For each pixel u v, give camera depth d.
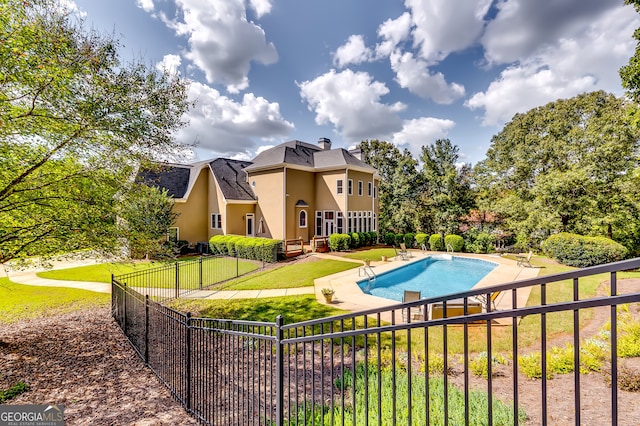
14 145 6.35
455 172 24.50
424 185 26.83
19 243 6.81
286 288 11.02
